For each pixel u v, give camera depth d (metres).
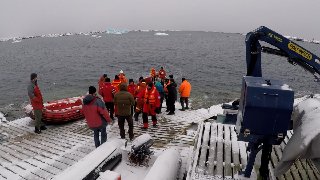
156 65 47.28
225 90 27.61
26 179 6.97
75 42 129.88
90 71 42.06
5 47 108.75
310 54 5.81
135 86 11.81
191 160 6.38
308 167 5.86
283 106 4.48
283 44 5.76
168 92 12.17
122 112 8.84
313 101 5.31
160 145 8.85
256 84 4.68
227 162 5.99
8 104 23.00
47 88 29.84
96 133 7.98
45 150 8.77
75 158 8.09
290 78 37.56
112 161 6.47
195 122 11.22
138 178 6.27
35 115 10.45
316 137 4.43
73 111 11.95
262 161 5.06
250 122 4.63
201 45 102.25
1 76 38.94
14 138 10.00
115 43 113.88
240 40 151.38
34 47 103.19
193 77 35.44
